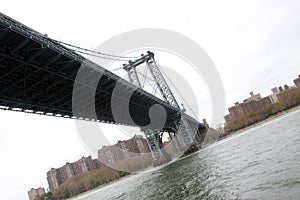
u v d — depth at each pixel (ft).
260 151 71.92
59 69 71.87
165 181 84.89
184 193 54.29
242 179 46.98
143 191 81.30
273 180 39.42
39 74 70.64
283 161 49.16
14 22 54.95
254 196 35.55
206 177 63.26
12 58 59.62
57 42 66.03
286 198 31.19
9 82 69.87
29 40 57.82
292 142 66.90
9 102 78.07
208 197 43.83
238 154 83.15
